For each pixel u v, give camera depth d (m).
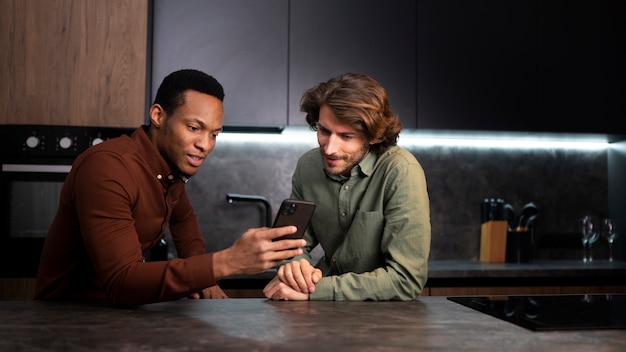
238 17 2.83
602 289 2.83
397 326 1.10
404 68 2.94
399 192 1.62
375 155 1.75
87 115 2.67
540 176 3.43
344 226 1.81
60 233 1.52
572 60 3.08
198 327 1.08
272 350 0.90
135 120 2.70
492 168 3.39
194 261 1.28
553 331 1.06
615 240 3.41
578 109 3.07
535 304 1.37
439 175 3.34
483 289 2.74
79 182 1.39
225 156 3.18
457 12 2.99
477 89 2.99
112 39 2.70
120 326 1.09
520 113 3.02
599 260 3.41
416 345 0.94
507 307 1.32
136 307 1.32
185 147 1.52
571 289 2.80
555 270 2.77
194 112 1.50
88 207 1.36
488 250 3.21
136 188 1.46
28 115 2.64
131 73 2.70
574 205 3.44
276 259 1.28
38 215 2.60
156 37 2.77
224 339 0.98
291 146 3.22
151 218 1.58
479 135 3.18
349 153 1.62
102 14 2.70
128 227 1.38
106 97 2.68
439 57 2.96
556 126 3.05
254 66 2.82
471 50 2.99
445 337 1.00
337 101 1.55
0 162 2.59
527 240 3.21
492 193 3.38
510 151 3.41
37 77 2.65
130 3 2.72
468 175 3.37
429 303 1.43
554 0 3.07
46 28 2.66
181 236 2.02
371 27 2.92
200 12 2.80
